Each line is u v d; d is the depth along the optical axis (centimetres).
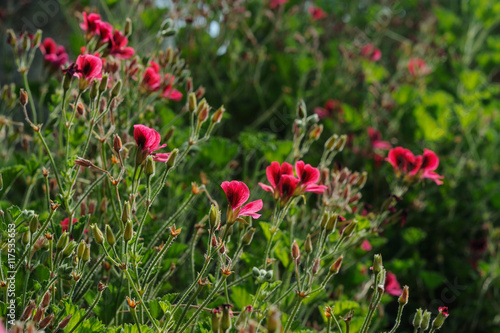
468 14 877
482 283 476
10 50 521
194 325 232
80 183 318
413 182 322
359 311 339
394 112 630
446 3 1012
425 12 882
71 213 231
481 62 795
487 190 563
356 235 323
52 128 310
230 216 210
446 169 576
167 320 208
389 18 725
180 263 311
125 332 217
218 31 617
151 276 262
